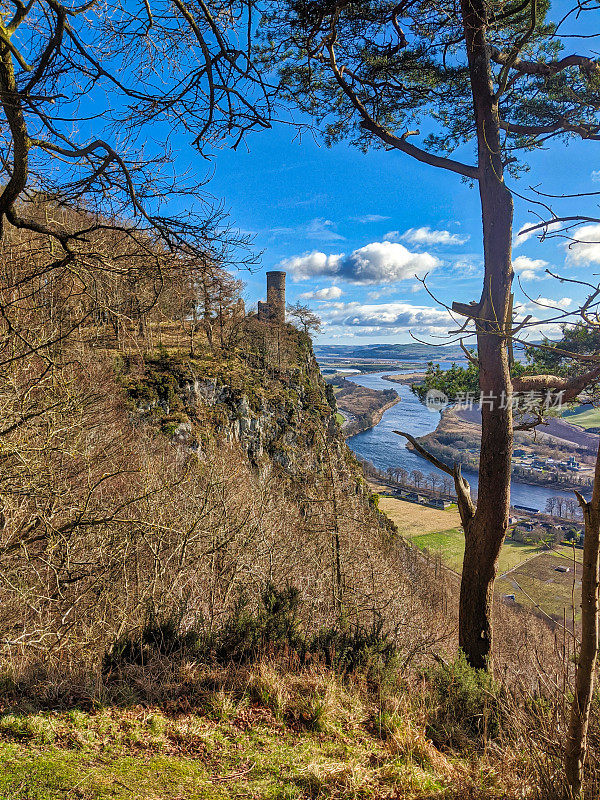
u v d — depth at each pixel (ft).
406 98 25.41
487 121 21.86
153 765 10.14
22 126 9.39
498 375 21.59
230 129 10.52
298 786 10.19
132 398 88.43
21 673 14.16
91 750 10.33
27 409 22.08
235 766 10.68
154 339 124.88
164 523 34.35
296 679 15.07
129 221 11.34
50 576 26.00
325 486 50.72
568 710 10.78
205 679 14.66
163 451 75.41
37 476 22.90
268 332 175.42
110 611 26.66
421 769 11.74
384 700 14.94
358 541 51.19
